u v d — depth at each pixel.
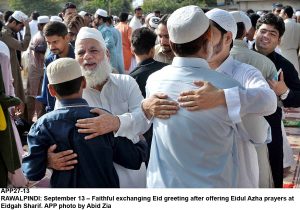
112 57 7.98
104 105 3.24
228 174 2.27
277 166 3.54
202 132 2.22
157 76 2.42
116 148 2.70
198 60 2.32
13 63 6.98
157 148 2.36
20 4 46.41
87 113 2.60
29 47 7.12
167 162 2.29
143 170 2.98
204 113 2.23
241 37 3.45
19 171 4.50
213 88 2.24
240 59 3.33
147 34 3.91
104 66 3.22
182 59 2.34
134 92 3.29
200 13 2.26
